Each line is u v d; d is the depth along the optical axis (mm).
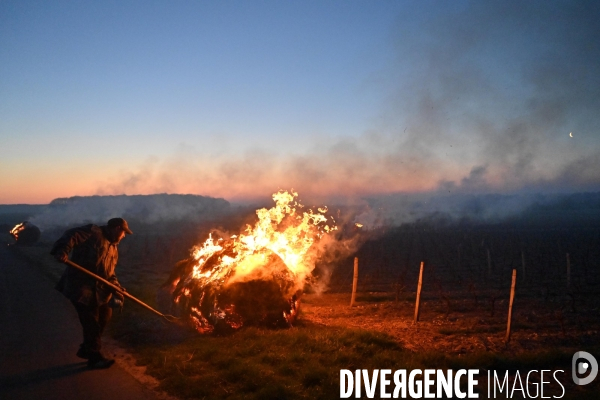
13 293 15789
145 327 10008
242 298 9664
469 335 10805
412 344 9562
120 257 35031
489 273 24406
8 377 7027
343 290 19234
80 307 7555
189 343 8648
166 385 6594
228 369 7148
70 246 7422
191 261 11359
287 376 6957
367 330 9633
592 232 67375
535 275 25031
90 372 7273
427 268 28406
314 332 9242
